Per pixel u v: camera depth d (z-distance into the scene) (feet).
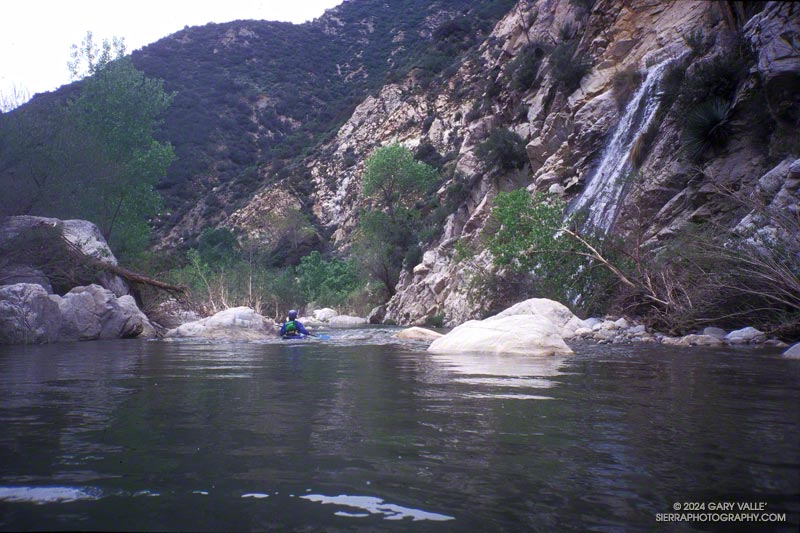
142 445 8.76
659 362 22.29
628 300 45.19
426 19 427.74
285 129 345.51
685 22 81.82
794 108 49.83
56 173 66.28
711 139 56.03
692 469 7.42
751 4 66.74
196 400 13.41
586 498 6.33
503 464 7.69
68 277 53.36
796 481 6.89
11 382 17.25
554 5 131.23
